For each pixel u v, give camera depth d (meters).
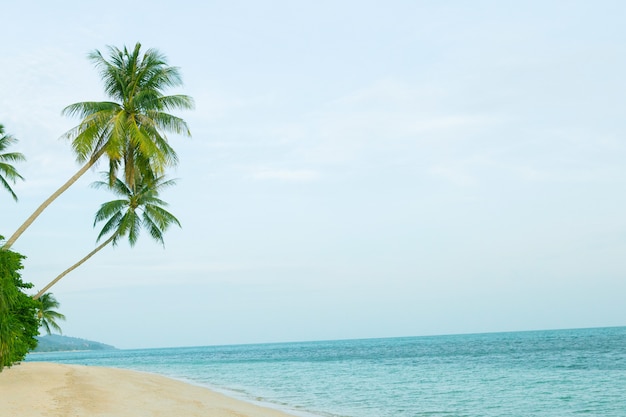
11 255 25.33
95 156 25.95
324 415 21.12
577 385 31.80
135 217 38.53
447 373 44.12
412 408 23.81
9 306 25.61
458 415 21.73
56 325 59.25
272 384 37.34
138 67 27.14
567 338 133.50
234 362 85.19
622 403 24.12
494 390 30.73
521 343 114.44
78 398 19.61
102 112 25.03
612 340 103.81
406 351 105.19
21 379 25.00
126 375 36.25
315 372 50.72
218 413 18.44
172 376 48.41
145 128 26.09
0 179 34.62
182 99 26.81
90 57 26.05
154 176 27.58
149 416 16.55
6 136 36.41
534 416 21.42
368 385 35.53
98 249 38.00
